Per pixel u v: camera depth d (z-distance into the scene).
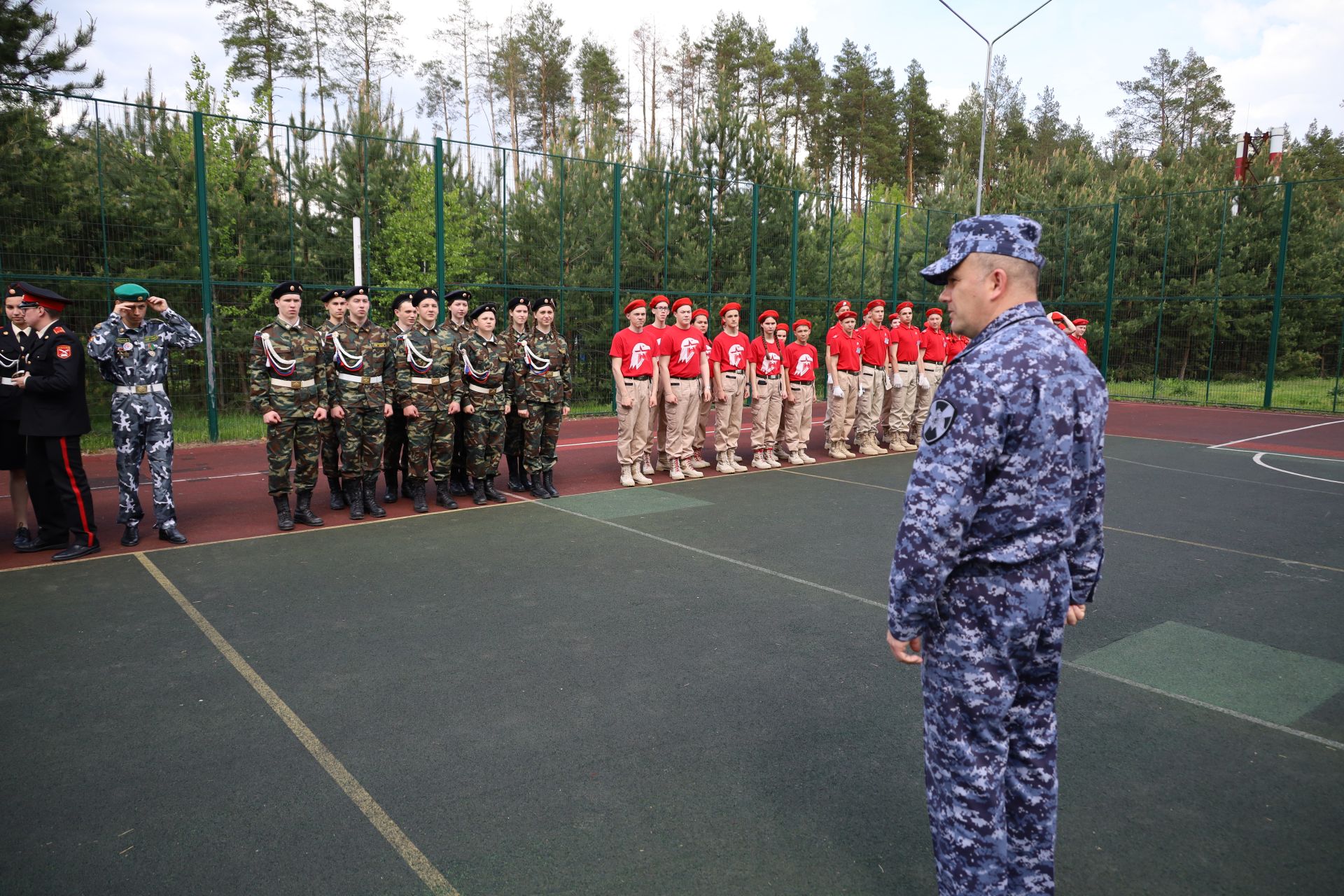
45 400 6.29
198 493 8.98
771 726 3.84
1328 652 4.82
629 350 9.46
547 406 8.76
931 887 2.73
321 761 3.50
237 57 31.81
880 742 3.71
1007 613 2.13
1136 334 23.16
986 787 2.17
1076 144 52.56
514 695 4.13
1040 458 2.10
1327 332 23.62
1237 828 3.09
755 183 16.98
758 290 18.20
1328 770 3.52
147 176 12.94
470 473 8.49
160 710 3.96
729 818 3.11
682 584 5.91
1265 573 6.36
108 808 3.16
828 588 5.88
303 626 5.05
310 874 2.77
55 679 4.29
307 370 7.27
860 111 43.00
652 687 4.24
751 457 12.12
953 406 2.11
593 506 8.52
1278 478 10.72
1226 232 22.92
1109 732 3.84
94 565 6.30
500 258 15.11
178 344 7.05
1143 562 6.64
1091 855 2.92
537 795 3.25
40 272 11.51
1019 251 2.22
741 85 40.69
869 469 11.08
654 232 16.58
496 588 5.79
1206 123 50.50
